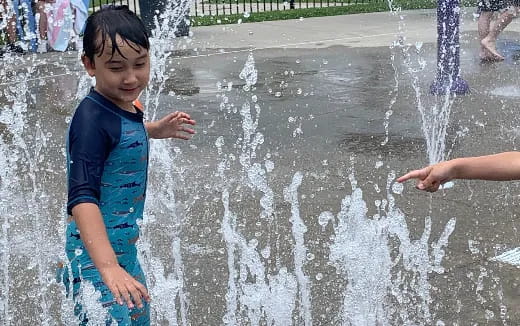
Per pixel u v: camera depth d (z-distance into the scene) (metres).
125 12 2.41
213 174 4.98
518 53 10.26
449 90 7.50
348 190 4.58
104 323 2.42
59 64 10.16
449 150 5.46
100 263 2.23
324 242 3.79
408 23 14.44
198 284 3.37
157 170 5.07
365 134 5.97
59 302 3.23
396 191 4.50
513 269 3.46
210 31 13.80
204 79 8.78
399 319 3.04
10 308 3.18
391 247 3.66
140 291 2.20
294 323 3.03
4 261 3.63
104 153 2.35
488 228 3.93
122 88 2.37
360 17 15.79
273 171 5.02
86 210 2.27
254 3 20.72
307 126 6.29
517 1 9.59
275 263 3.56
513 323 3.00
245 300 3.22
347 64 9.67
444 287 3.29
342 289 3.29
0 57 10.91
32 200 4.53
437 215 4.11
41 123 6.64
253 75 8.84
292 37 12.82
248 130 6.18
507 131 5.98
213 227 4.04
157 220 4.13
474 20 14.38
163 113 6.95
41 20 11.33
